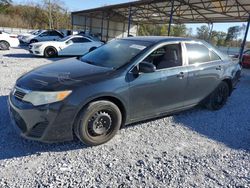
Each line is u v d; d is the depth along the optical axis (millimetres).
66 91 2895
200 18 23312
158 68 3736
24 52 14953
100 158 2967
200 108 5191
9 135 3363
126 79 3326
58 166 2742
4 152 2947
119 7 21297
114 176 2627
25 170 2635
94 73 3246
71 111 2924
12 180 2453
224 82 5066
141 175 2676
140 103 3557
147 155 3111
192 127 4148
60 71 3352
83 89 2973
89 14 30000
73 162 2844
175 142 3537
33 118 2879
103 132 3270
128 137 3582
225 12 18375
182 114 4754
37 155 2941
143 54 3602
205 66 4445
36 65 9812
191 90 4270
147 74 3547
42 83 2984
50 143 3152
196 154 3227
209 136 3840
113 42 4449
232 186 2592
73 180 2512
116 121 3350
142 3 17672
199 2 16797
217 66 4703
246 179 2734
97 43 14578
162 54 3855
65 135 3000
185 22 27297
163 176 2686
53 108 2850
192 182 2615
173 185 2545
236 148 3488
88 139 3145
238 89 7793
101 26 31828
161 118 4426
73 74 3221
